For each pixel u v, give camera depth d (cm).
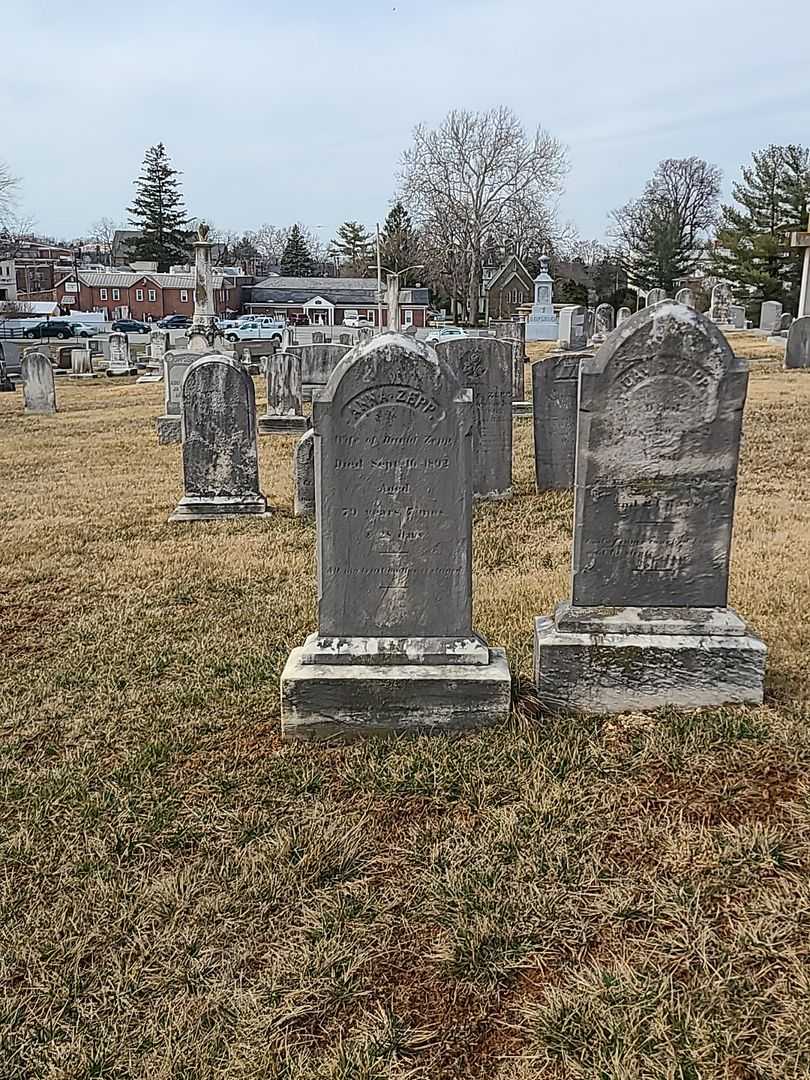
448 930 324
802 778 402
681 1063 262
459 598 462
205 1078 270
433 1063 272
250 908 340
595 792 401
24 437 1688
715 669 462
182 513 981
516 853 362
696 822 378
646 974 297
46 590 734
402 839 378
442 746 442
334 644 467
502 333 2656
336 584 464
